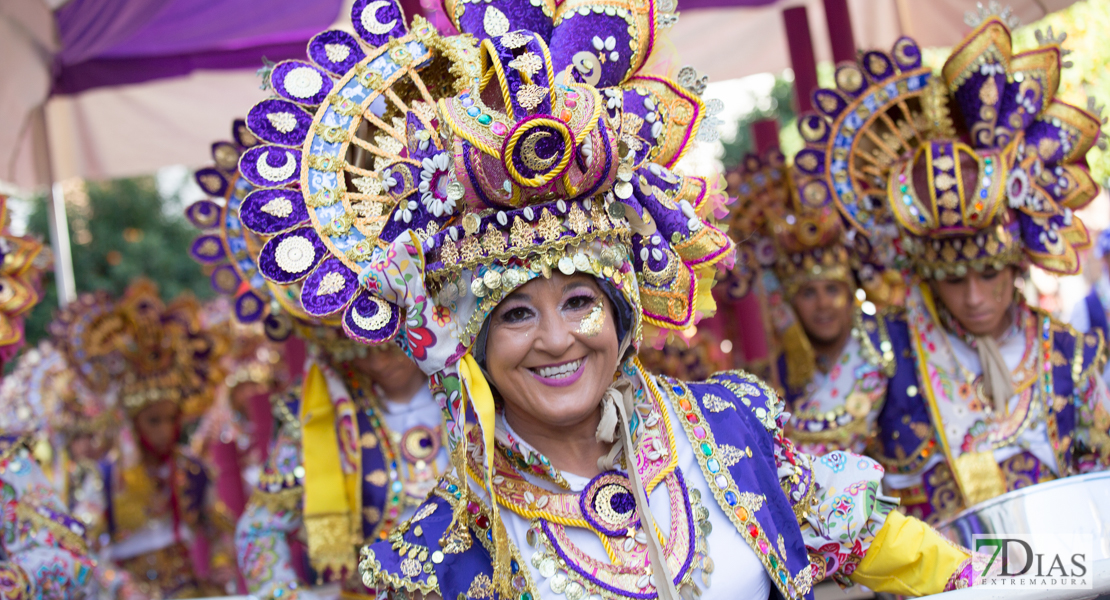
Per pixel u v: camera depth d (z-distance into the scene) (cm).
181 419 493
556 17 151
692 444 145
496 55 128
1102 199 696
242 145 244
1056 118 256
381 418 267
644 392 150
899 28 423
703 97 154
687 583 135
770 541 141
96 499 477
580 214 133
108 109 472
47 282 1027
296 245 143
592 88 135
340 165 146
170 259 1233
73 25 410
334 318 204
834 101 279
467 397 140
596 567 136
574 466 145
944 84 261
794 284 347
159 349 482
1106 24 608
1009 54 254
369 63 150
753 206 369
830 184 278
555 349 133
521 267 132
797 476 156
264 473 266
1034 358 265
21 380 483
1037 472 260
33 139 456
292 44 453
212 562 480
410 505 261
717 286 375
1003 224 247
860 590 213
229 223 250
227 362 514
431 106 145
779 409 156
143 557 473
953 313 263
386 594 140
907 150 271
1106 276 500
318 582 260
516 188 129
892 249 274
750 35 464
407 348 142
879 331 280
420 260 136
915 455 276
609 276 136
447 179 134
